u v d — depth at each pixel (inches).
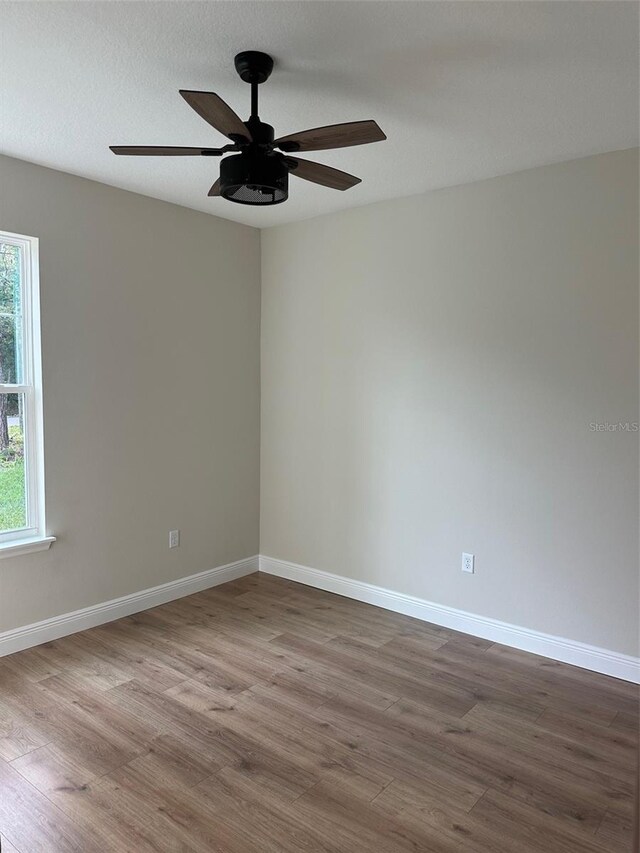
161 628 141.1
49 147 114.3
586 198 118.3
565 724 104.0
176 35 76.5
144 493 149.6
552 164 121.9
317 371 165.6
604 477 119.3
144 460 148.9
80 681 115.8
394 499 151.7
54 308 128.4
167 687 114.3
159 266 148.6
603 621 121.3
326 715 105.7
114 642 133.2
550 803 84.7
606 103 94.5
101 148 114.5
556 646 127.2
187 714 105.3
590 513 121.4
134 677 117.8
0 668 120.2
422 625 145.0
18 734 98.6
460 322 137.3
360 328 155.3
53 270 127.7
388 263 148.7
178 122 102.9
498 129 104.7
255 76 82.4
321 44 78.5
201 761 92.5
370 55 81.0
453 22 73.4
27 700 108.8
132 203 141.6
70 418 133.0
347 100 94.0
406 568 150.7
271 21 73.3
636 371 114.3
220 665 123.5
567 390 122.7
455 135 107.4
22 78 87.6
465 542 139.6
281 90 91.0
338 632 140.5
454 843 77.3
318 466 167.5
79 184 131.0
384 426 152.3
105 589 142.9
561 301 122.5
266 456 180.2
